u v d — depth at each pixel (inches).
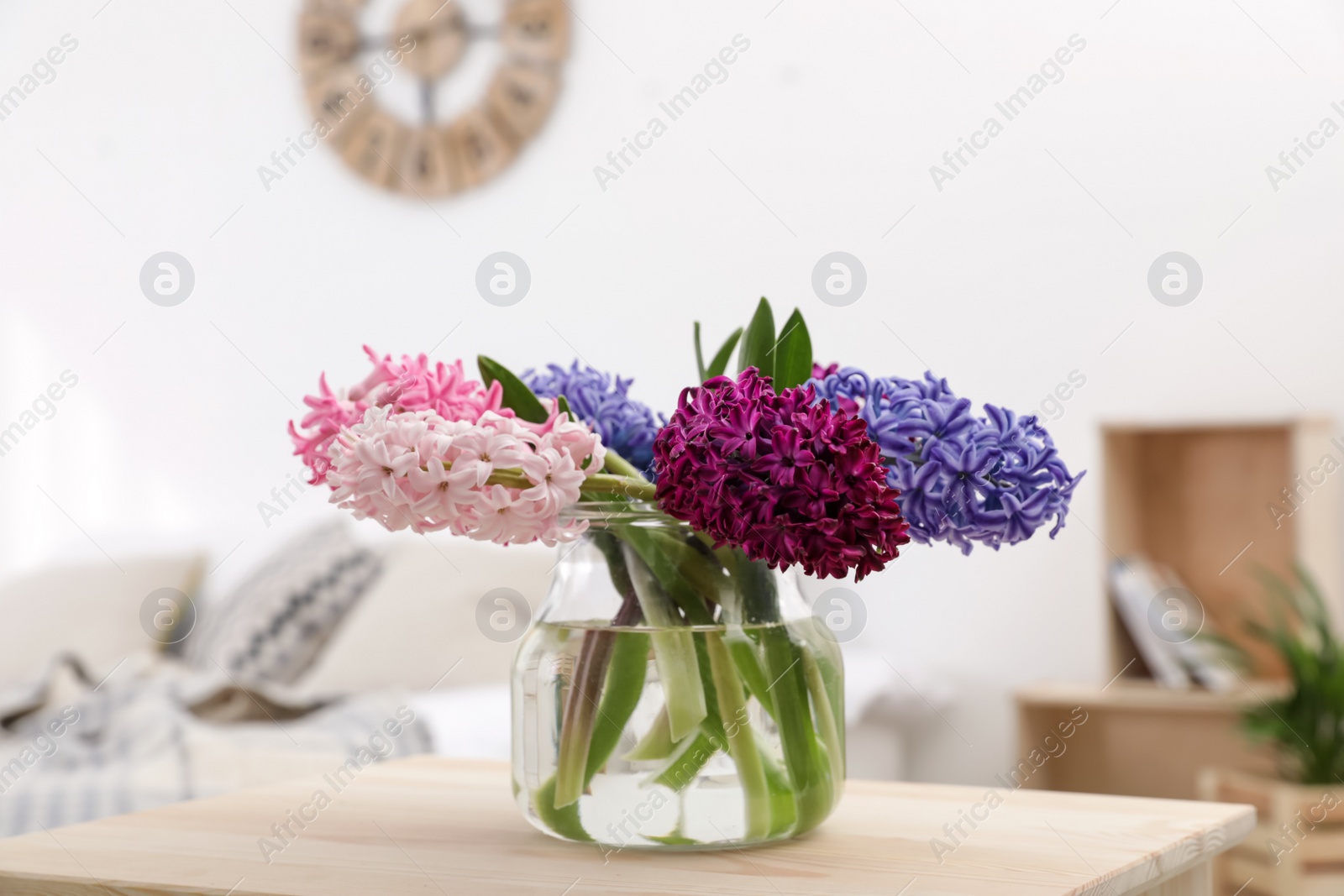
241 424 122.5
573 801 30.1
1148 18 98.9
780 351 31.7
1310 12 95.5
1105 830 32.1
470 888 26.6
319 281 119.9
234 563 110.4
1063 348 99.7
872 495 25.9
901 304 103.1
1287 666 91.1
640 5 110.3
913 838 31.4
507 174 113.7
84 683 81.3
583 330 110.7
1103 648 93.1
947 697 100.0
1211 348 96.7
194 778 60.5
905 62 103.7
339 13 119.6
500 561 89.7
